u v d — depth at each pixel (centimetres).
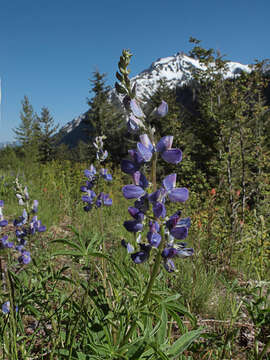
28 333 224
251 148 1073
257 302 203
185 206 652
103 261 212
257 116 1073
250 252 436
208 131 1351
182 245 147
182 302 267
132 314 160
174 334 240
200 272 344
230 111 1091
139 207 139
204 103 1359
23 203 267
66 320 201
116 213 705
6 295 212
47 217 586
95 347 152
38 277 230
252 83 1046
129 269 207
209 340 211
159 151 137
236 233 462
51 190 943
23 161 1471
